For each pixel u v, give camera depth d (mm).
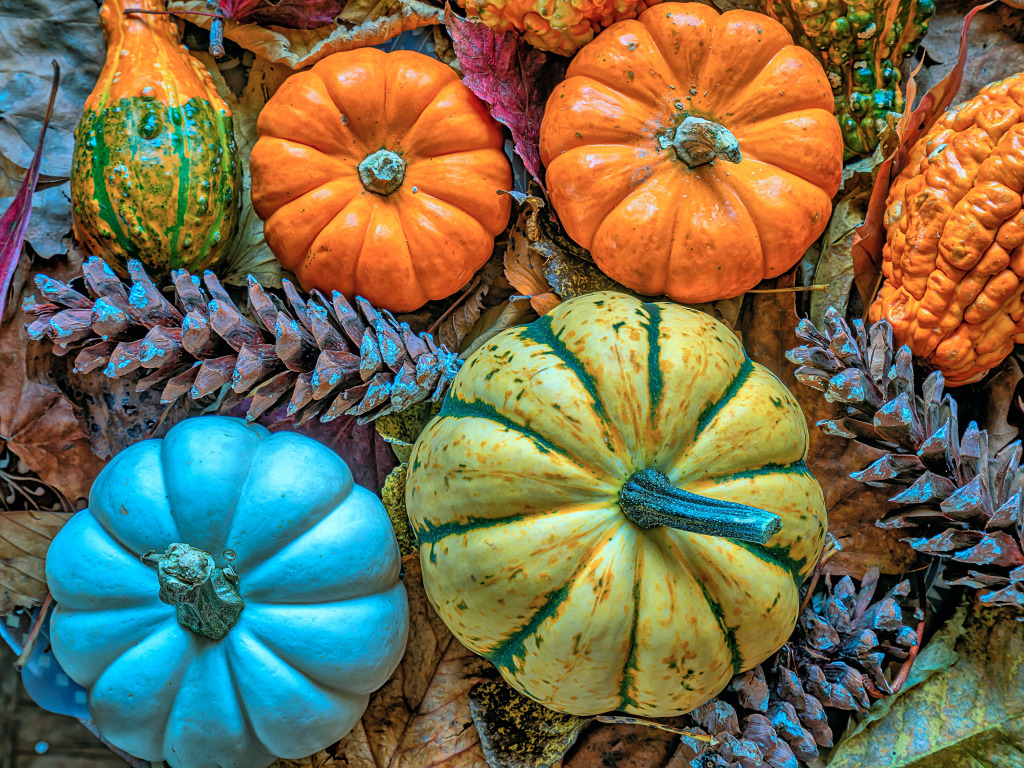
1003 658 432
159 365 401
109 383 444
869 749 431
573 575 372
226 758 403
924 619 445
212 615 385
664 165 415
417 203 425
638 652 375
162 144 409
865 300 444
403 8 443
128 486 399
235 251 448
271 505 396
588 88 418
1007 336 413
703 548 372
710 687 386
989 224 396
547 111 427
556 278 439
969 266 402
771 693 416
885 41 436
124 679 394
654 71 415
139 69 415
